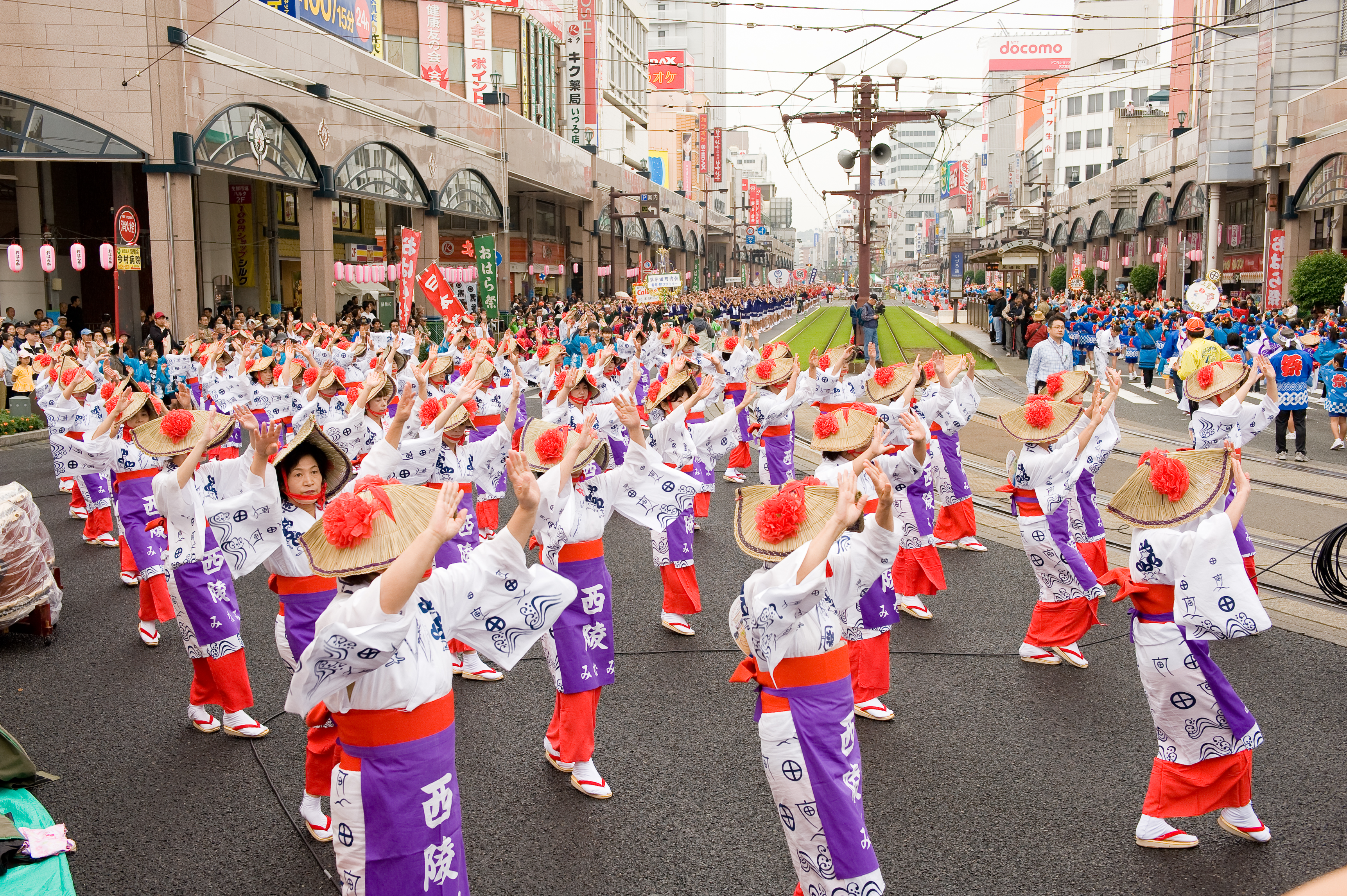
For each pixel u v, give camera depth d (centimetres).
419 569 333
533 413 1941
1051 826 476
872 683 596
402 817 346
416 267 3016
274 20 2423
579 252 5847
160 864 457
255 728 589
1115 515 471
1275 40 3231
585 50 5666
